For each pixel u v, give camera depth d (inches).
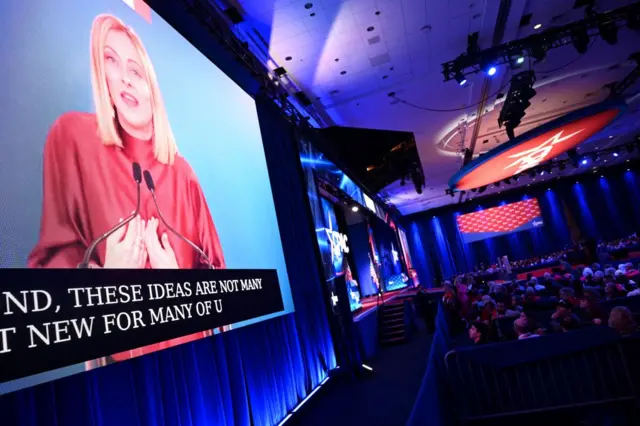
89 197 144.1
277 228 299.4
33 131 130.3
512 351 198.7
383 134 593.6
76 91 152.1
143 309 152.2
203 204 216.4
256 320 233.9
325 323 358.0
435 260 1286.9
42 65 140.6
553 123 387.9
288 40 338.6
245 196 266.4
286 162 376.8
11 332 107.0
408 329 525.0
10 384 104.2
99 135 157.4
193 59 250.7
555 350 193.6
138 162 175.2
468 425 197.3
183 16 249.4
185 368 175.5
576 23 399.5
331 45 358.0
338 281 372.8
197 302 185.2
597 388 188.2
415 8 334.6
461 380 202.4
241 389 210.5
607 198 1182.3
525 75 472.1
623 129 836.0
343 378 340.8
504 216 1250.0
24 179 122.9
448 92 496.4
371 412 244.2
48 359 114.2
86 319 128.6
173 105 215.5
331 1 305.4
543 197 1227.9
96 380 132.6
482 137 693.3
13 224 116.0
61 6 156.5
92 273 136.1
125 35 191.3
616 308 202.5
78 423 123.3
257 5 294.0
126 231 156.5
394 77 435.5
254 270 248.4
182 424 165.0
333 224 607.8
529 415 193.3
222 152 253.0
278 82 390.6
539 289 523.2
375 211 841.5
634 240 936.9
